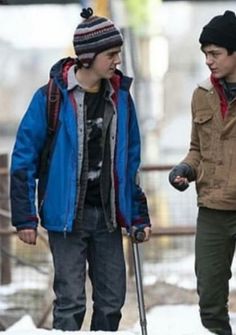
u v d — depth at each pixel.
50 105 9.01
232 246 9.46
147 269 17.95
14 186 9.02
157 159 39.25
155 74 42.84
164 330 11.22
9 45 66.00
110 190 9.09
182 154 40.16
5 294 17.03
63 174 8.99
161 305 14.90
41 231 15.82
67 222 8.97
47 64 74.12
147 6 30.77
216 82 9.31
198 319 12.81
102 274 9.26
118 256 9.27
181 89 61.31
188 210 19.62
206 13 65.88
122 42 9.01
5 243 17.45
